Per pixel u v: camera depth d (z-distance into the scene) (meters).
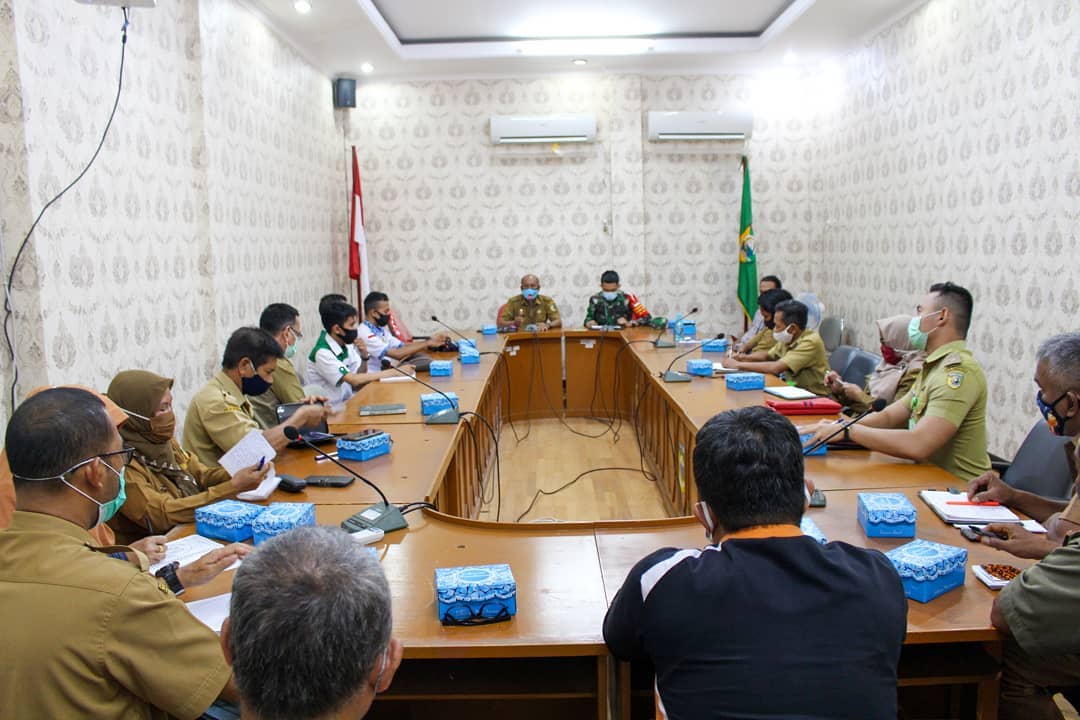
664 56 6.40
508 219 6.97
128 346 3.32
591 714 1.58
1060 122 3.73
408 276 7.05
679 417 3.57
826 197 6.82
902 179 5.43
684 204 7.00
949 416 2.31
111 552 1.37
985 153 4.39
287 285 5.45
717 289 7.09
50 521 1.23
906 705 1.65
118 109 3.25
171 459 2.14
